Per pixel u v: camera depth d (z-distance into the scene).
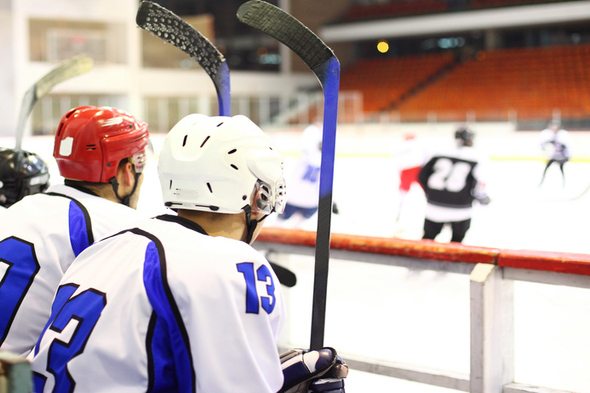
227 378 1.40
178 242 1.46
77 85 22.50
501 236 8.06
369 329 3.43
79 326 1.44
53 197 2.02
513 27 28.42
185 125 1.60
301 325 3.48
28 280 1.91
